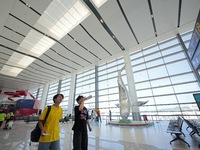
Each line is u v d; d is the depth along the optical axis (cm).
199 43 440
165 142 334
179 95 884
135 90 1043
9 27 804
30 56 1230
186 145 301
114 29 890
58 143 162
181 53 943
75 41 1017
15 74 1781
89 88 1580
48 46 1098
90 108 1445
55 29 916
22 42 1040
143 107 1031
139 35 977
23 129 676
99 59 1396
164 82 980
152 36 996
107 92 1362
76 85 1797
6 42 973
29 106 1546
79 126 198
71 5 705
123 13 751
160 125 667
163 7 718
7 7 627
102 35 955
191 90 839
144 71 1130
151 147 293
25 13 696
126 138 395
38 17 727
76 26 843
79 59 1370
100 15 754
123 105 848
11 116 727
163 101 950
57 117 170
